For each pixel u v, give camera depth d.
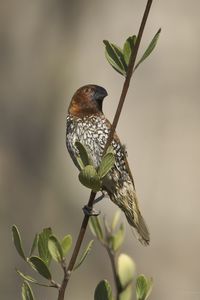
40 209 14.98
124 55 4.54
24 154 15.34
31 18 15.65
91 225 4.94
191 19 14.27
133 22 14.75
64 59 15.41
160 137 14.15
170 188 13.97
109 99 14.53
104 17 15.05
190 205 13.91
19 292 13.97
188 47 14.28
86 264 14.23
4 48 15.65
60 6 15.46
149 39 14.36
